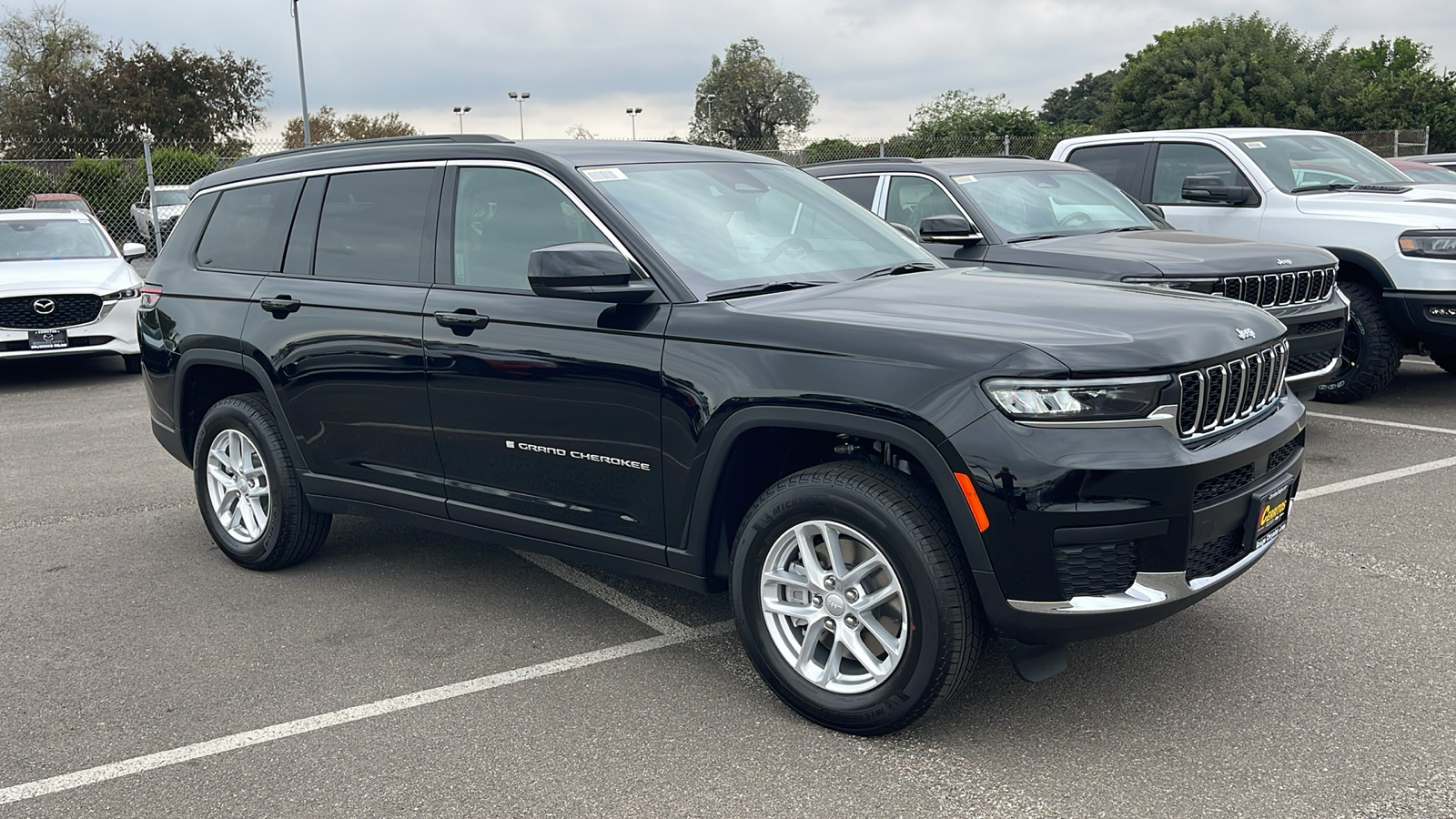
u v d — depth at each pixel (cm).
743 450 341
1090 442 290
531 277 347
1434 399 810
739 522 360
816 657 342
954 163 768
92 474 691
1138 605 295
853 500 311
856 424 308
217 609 450
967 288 371
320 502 465
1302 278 652
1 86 5231
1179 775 298
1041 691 353
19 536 559
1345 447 665
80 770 321
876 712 317
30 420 882
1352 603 418
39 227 1167
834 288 370
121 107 4822
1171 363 298
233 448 495
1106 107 4175
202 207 521
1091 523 288
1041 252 656
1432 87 3584
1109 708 339
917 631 305
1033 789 294
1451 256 723
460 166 418
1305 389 666
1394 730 320
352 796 302
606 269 339
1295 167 837
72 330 1042
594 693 362
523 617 433
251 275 480
